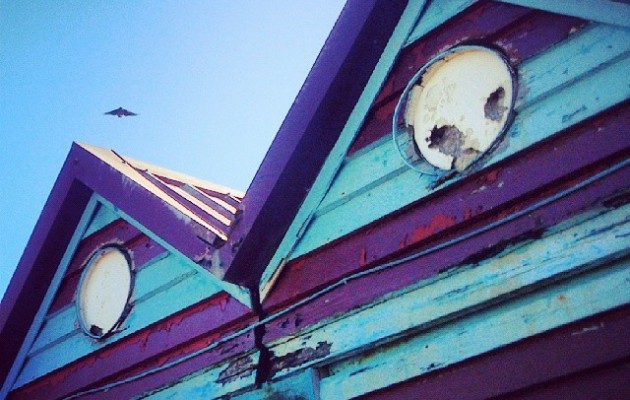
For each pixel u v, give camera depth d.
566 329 2.34
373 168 3.13
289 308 3.18
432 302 2.69
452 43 2.96
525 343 2.43
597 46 2.48
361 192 3.14
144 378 3.69
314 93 3.17
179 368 3.54
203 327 3.50
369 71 3.23
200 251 3.42
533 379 2.35
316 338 3.03
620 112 2.37
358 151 3.22
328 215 3.23
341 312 2.97
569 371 2.27
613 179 2.32
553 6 2.62
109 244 4.28
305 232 3.30
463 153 2.81
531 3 2.70
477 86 2.87
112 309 4.10
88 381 4.00
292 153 3.19
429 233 2.80
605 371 2.21
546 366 2.34
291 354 3.10
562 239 2.40
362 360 2.88
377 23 3.12
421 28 3.10
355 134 3.24
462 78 2.94
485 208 2.64
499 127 2.73
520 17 2.75
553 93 2.57
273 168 3.23
